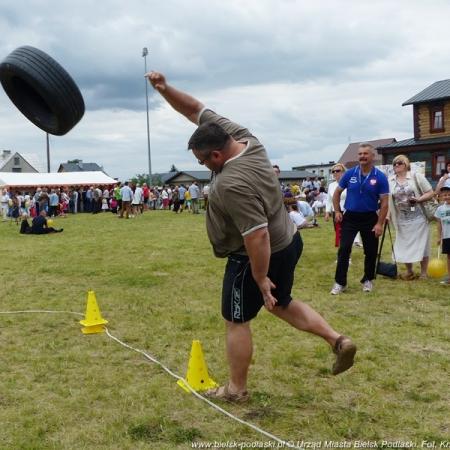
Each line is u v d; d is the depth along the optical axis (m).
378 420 3.38
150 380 4.13
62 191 33.72
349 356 3.53
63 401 3.76
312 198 26.16
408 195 7.61
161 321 5.86
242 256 3.46
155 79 3.87
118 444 3.13
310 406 3.61
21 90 4.89
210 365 4.44
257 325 5.50
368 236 6.91
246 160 3.25
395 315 5.92
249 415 3.49
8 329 5.67
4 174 38.22
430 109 34.66
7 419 3.49
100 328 5.56
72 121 4.76
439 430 3.24
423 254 7.76
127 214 25.36
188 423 3.38
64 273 9.28
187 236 15.46
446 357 4.50
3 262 10.84
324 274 8.52
